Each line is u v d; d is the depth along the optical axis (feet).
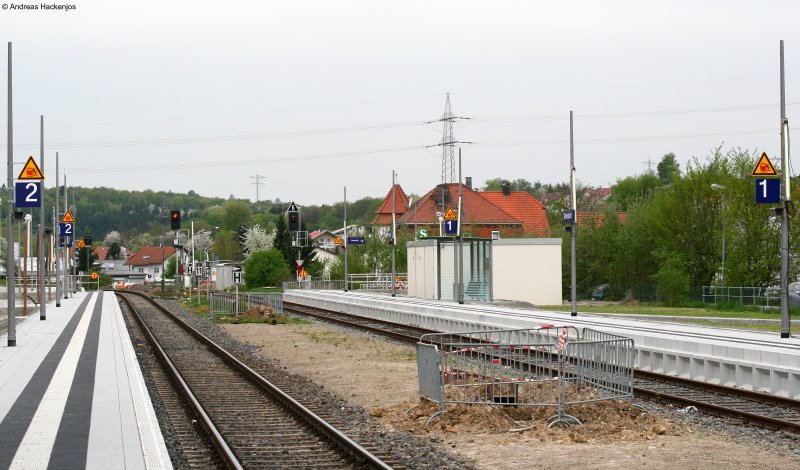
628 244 231.30
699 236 215.10
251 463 43.29
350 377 81.10
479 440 50.01
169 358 94.79
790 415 57.36
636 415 56.24
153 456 41.22
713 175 214.48
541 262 207.51
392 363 91.56
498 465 43.50
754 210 197.36
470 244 202.39
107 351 92.63
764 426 53.21
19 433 46.78
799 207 192.24
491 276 197.47
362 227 335.47
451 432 52.21
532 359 64.44
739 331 101.86
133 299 253.85
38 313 168.45
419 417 56.18
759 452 45.78
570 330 98.99
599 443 48.65
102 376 71.31
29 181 100.53
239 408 61.82
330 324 154.30
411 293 226.38
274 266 311.68
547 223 345.92
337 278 293.02
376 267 291.58
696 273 217.97
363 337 124.88
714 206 215.31
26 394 61.05
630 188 415.44
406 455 45.88
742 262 198.59
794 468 41.88
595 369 58.13
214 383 75.66
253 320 160.56
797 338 93.56
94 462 39.83
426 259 212.02
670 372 79.30
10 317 99.66
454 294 187.93
